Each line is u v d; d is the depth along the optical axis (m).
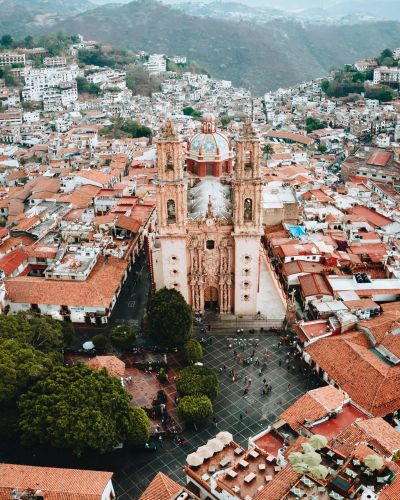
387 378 99.75
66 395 88.06
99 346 116.44
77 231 156.75
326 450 71.19
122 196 194.00
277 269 150.25
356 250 151.12
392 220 175.62
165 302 113.38
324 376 108.25
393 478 65.94
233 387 107.69
